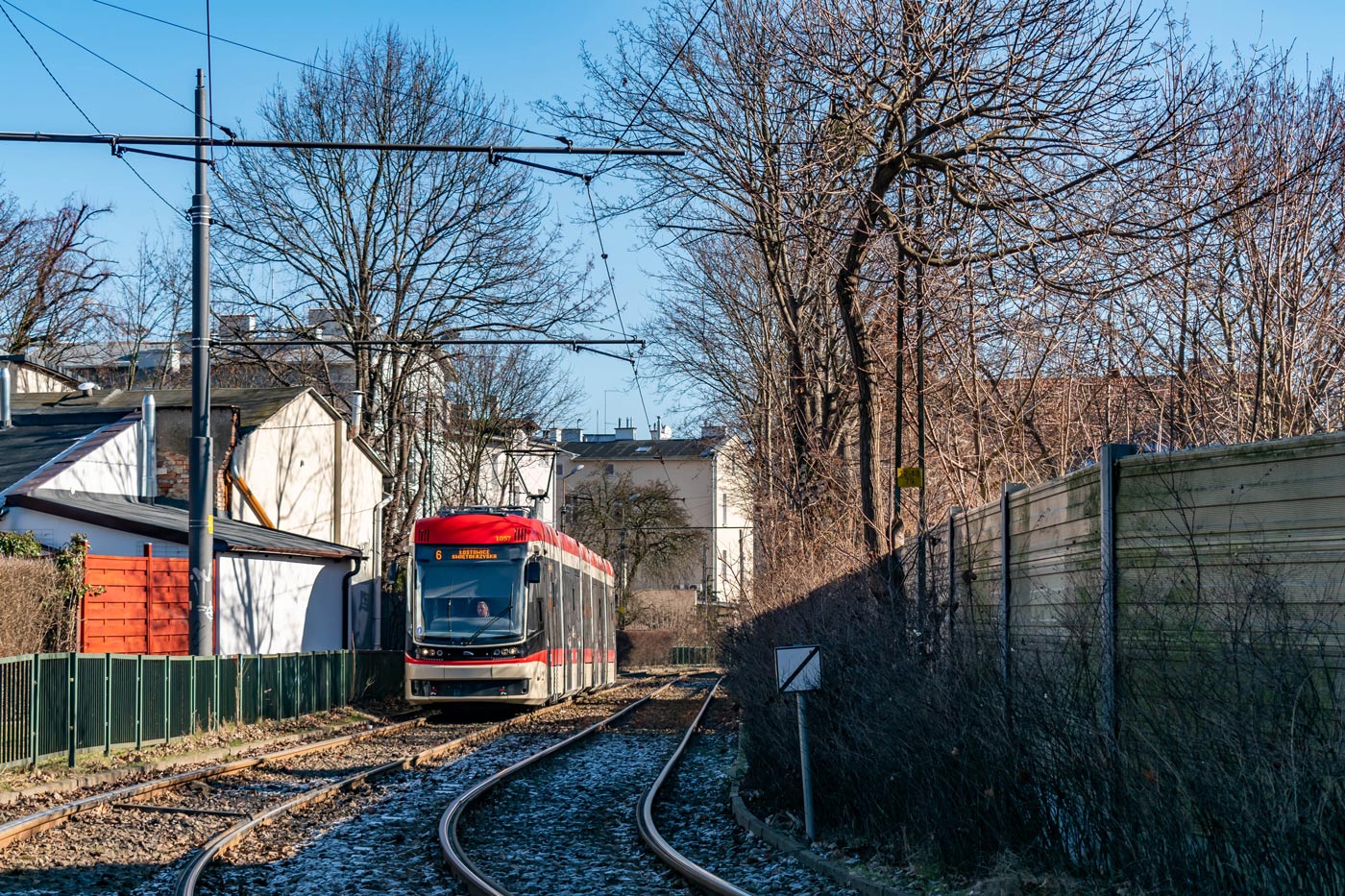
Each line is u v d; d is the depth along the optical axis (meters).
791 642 14.05
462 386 49.88
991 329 14.89
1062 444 15.58
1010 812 8.64
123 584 21.84
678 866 9.54
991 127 15.29
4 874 9.38
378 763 17.33
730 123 20.62
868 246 16.66
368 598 34.50
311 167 37.72
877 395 19.19
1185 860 6.73
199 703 19.33
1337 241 15.15
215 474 29.67
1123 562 7.66
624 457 80.38
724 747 19.81
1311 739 6.06
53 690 15.02
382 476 41.00
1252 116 15.88
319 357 41.81
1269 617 6.35
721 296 38.28
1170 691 6.96
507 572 25.38
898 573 15.20
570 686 29.61
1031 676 8.45
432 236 38.59
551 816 12.88
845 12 15.66
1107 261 13.93
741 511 45.31
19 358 37.00
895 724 9.88
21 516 23.38
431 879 9.59
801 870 9.74
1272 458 6.52
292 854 10.53
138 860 10.16
